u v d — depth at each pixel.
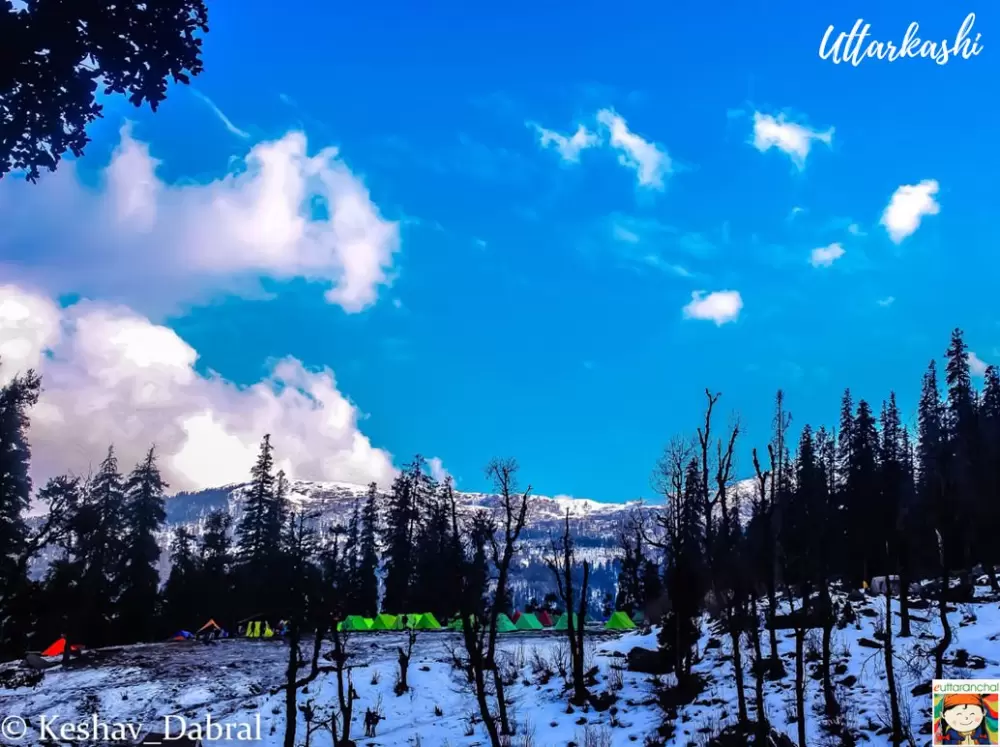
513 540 27.44
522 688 30.78
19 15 8.43
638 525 40.19
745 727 21.38
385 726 26.91
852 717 20.59
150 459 56.84
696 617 34.59
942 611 19.09
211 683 32.84
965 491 33.84
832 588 35.03
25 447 33.69
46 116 8.95
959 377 58.59
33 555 17.59
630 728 24.09
